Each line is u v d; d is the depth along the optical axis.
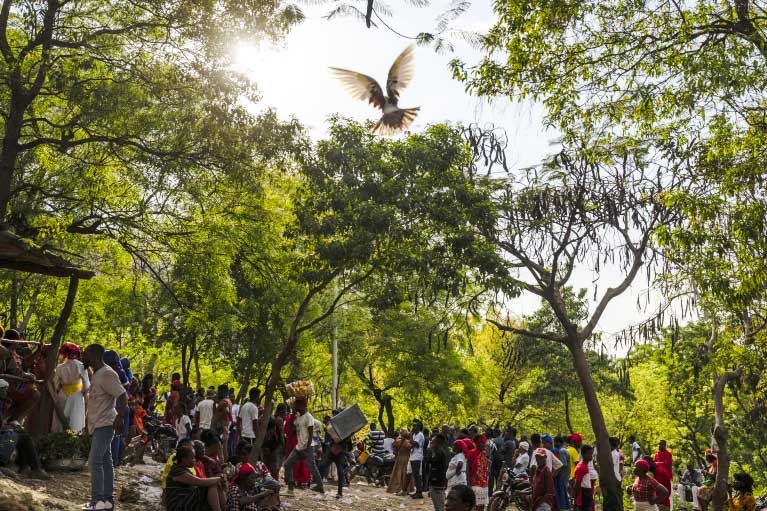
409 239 20.55
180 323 33.19
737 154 13.50
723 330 20.89
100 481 10.39
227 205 22.83
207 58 18.70
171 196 21.36
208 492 10.77
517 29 13.80
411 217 20.53
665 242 14.16
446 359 41.31
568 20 13.64
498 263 20.64
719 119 13.42
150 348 35.62
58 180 21.84
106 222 21.12
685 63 12.95
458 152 21.05
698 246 14.14
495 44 14.16
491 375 50.12
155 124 19.50
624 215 21.09
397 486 22.95
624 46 13.47
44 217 20.70
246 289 30.75
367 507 18.94
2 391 12.10
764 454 45.75
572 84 13.89
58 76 18.78
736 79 12.64
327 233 19.92
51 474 13.31
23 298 30.28
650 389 47.94
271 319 31.02
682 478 27.08
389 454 25.97
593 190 21.94
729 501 15.21
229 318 28.30
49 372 14.34
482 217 20.91
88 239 24.88
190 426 18.98
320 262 20.67
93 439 10.51
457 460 16.42
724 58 13.10
